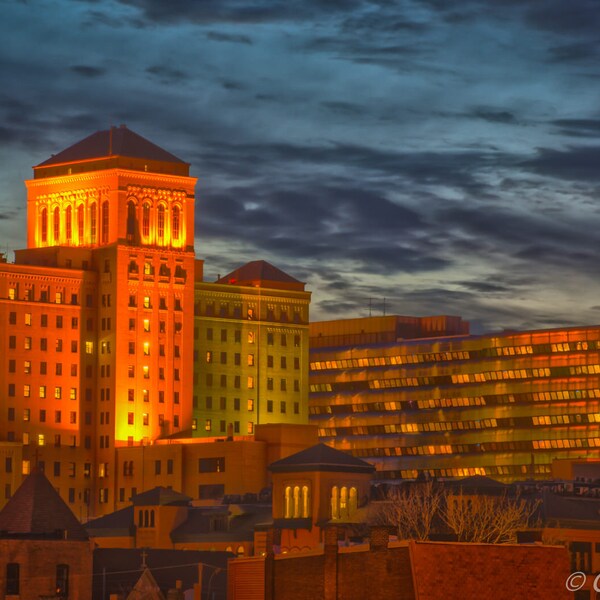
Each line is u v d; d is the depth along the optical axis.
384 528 189.38
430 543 186.88
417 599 184.12
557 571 189.38
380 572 187.88
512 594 187.88
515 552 189.25
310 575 193.25
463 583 185.88
